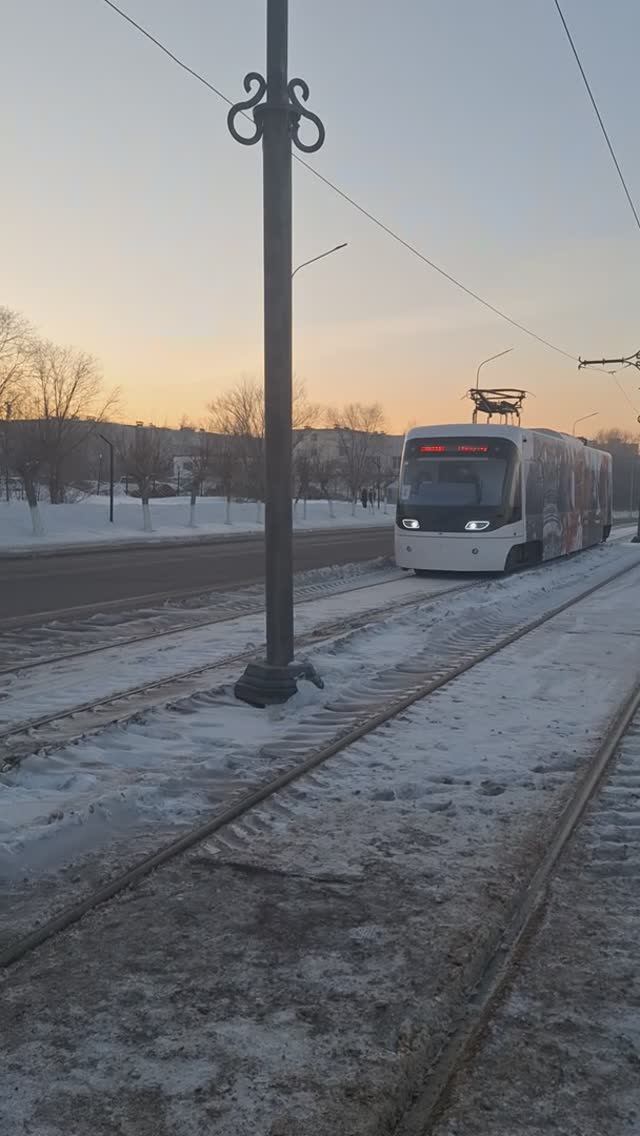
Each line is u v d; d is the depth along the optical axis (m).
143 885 4.38
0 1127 2.66
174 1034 3.14
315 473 69.50
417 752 6.55
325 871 4.52
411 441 21.42
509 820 5.23
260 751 6.52
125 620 13.59
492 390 30.36
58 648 11.12
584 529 30.03
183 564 23.56
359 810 5.39
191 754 6.41
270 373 7.91
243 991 3.43
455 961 3.64
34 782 5.73
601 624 13.59
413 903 4.17
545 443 23.58
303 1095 2.81
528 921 4.04
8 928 3.93
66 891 4.32
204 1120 2.70
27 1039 3.11
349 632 11.51
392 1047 3.07
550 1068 2.99
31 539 30.61
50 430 45.34
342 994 3.41
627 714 7.68
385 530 48.03
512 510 20.50
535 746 6.71
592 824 5.20
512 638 11.98
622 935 3.91
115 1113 2.73
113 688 8.82
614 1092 2.87
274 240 7.74
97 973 3.57
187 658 10.48
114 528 36.69
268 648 8.18
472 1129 2.70
